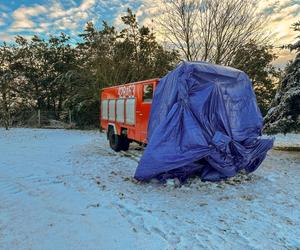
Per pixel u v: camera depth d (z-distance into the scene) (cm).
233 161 674
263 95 2522
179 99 648
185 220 459
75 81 2406
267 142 736
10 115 2628
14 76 2761
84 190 612
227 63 1783
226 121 664
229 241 390
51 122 2652
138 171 644
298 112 1078
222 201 551
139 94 891
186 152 614
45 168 819
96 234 407
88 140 1528
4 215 470
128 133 998
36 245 372
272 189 633
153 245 378
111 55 2375
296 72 1110
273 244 383
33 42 2955
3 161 920
